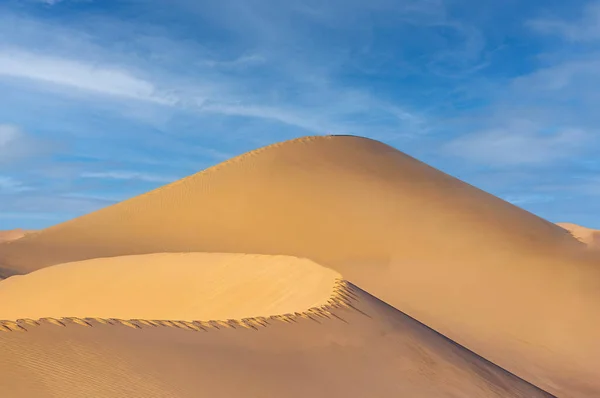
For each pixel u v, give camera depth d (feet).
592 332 93.30
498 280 121.60
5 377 24.94
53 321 32.22
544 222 171.63
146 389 27.86
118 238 165.07
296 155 190.60
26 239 171.73
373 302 56.90
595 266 132.05
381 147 204.44
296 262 74.59
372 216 157.38
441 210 161.99
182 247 153.17
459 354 52.01
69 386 25.98
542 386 67.00
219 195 175.73
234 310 67.62
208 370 31.86
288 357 37.29
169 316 73.05
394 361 42.91
